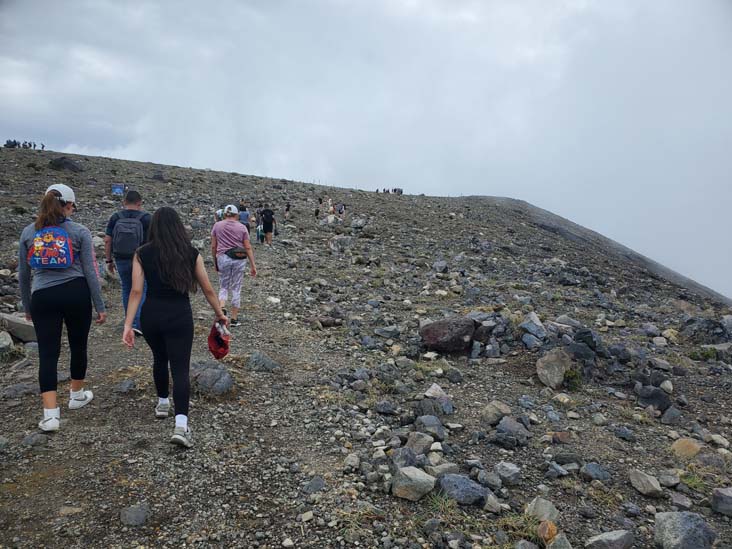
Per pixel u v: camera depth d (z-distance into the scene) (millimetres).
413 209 31109
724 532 3807
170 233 4188
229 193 27484
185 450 4305
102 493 3684
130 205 6551
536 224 38219
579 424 5523
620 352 7551
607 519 3848
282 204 26688
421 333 7742
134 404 5055
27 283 4391
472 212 33875
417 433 4758
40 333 4379
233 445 4488
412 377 6570
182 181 29203
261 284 11180
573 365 6727
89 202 19750
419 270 14875
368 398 5746
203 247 14891
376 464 4309
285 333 7988
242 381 5832
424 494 3871
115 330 7461
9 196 18922
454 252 19281
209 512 3592
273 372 6262
